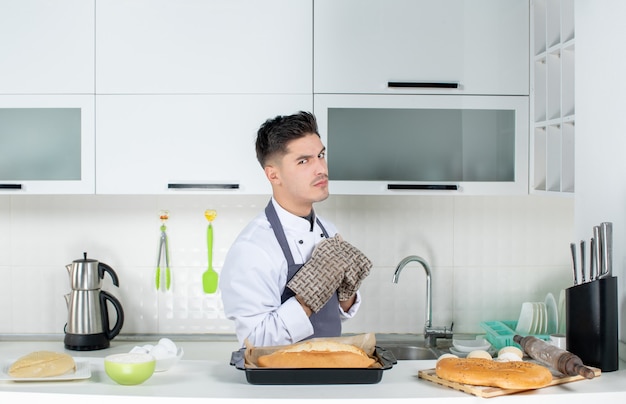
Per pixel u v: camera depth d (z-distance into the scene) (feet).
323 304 5.91
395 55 8.29
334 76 8.26
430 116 8.42
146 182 8.26
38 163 8.32
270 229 6.33
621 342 5.65
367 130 8.37
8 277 9.45
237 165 8.26
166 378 4.95
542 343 5.17
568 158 7.43
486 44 8.36
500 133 8.49
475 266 9.58
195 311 9.46
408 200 9.50
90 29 8.20
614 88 5.82
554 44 7.93
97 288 8.80
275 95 8.25
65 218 9.42
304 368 4.64
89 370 5.06
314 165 6.10
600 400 4.55
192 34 8.21
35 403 4.55
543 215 9.62
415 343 9.16
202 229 9.43
